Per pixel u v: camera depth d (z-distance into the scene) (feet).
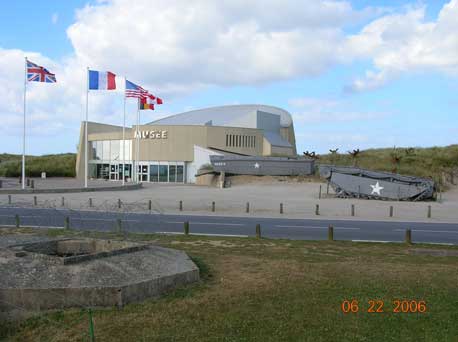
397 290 29.43
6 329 22.77
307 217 78.59
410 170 171.83
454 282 31.60
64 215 75.00
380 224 70.33
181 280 29.89
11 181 185.16
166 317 24.11
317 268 35.58
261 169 172.04
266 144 216.95
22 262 28.17
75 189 125.49
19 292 24.68
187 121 264.52
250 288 29.55
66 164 251.39
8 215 74.74
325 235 57.62
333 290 29.27
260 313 24.88
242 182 164.96
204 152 190.49
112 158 213.25
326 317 24.41
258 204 99.76
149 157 199.52
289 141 277.64
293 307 25.88
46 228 59.82
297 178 165.89
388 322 23.81
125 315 24.26
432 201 112.88
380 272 34.42
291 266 36.17
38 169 236.84
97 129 227.40
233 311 25.13
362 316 24.63
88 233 54.70
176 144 196.65
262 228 63.21
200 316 24.35
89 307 24.95
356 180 117.19
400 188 114.11
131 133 205.16
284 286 30.04
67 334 22.03
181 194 124.47
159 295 27.84
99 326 22.81
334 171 119.34
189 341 21.20
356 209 93.20
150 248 35.12
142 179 200.34
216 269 35.06
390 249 46.62
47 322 23.45
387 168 177.88
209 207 92.58
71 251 36.40
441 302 27.04
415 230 63.82
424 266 37.09
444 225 70.33
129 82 139.44
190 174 196.24
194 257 39.60
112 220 69.05
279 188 146.00
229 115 265.13
